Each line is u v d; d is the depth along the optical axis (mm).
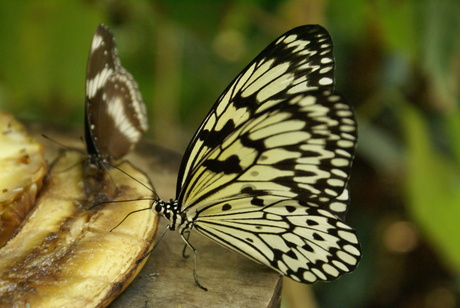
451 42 698
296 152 593
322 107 584
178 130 868
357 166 792
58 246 596
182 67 790
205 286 604
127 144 649
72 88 721
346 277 775
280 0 748
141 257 595
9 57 713
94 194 623
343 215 609
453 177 710
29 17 705
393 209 794
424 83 745
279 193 601
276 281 607
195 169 605
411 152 711
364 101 772
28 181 610
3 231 603
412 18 710
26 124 695
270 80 598
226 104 599
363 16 759
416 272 816
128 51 792
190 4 734
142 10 759
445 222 710
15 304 574
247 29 811
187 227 611
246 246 612
